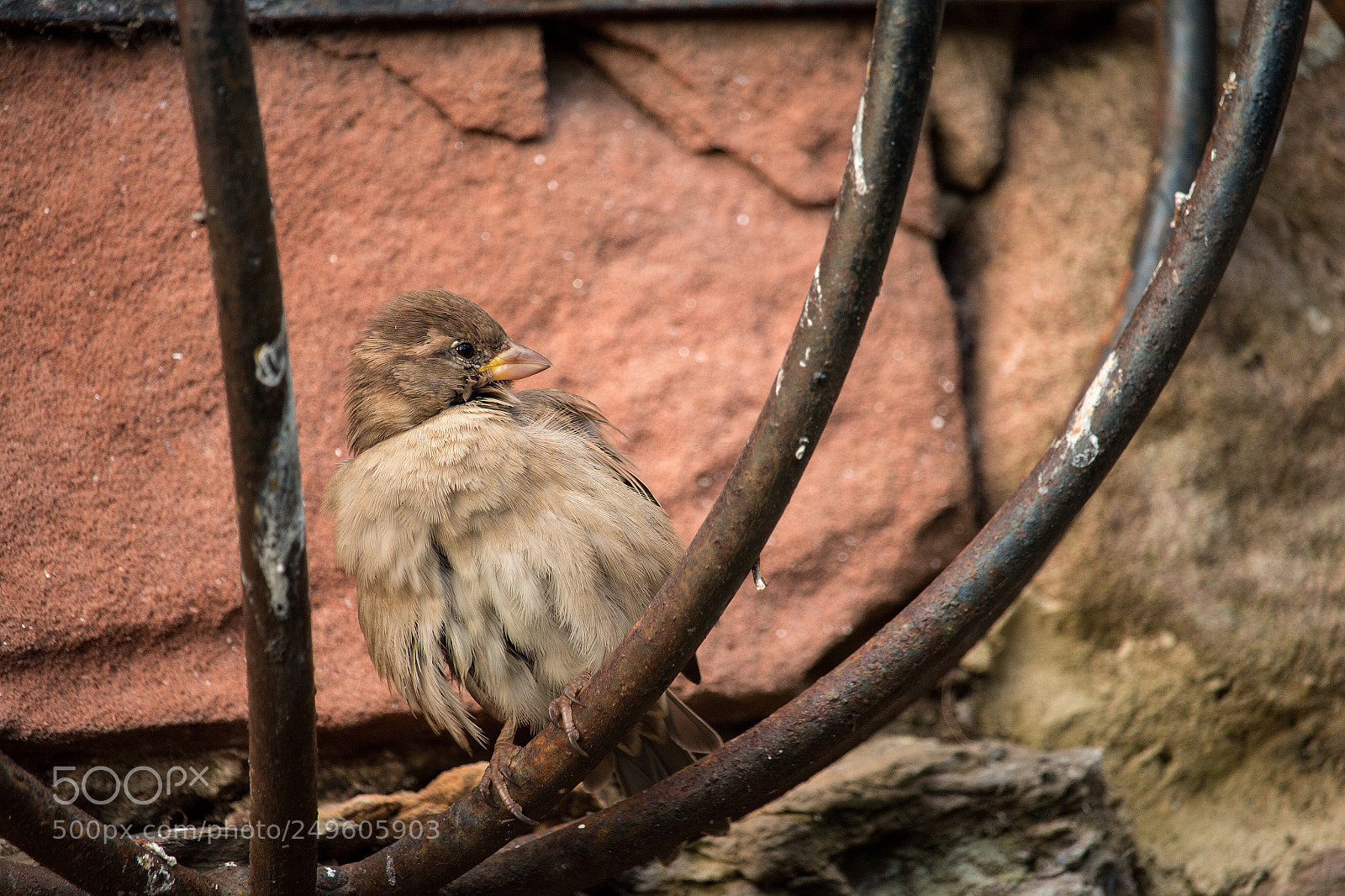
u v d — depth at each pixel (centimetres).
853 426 750
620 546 594
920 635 476
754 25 792
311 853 465
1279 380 798
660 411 737
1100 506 763
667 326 750
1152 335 454
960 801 693
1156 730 763
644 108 785
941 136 815
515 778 488
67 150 708
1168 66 746
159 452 687
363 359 674
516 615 577
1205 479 776
